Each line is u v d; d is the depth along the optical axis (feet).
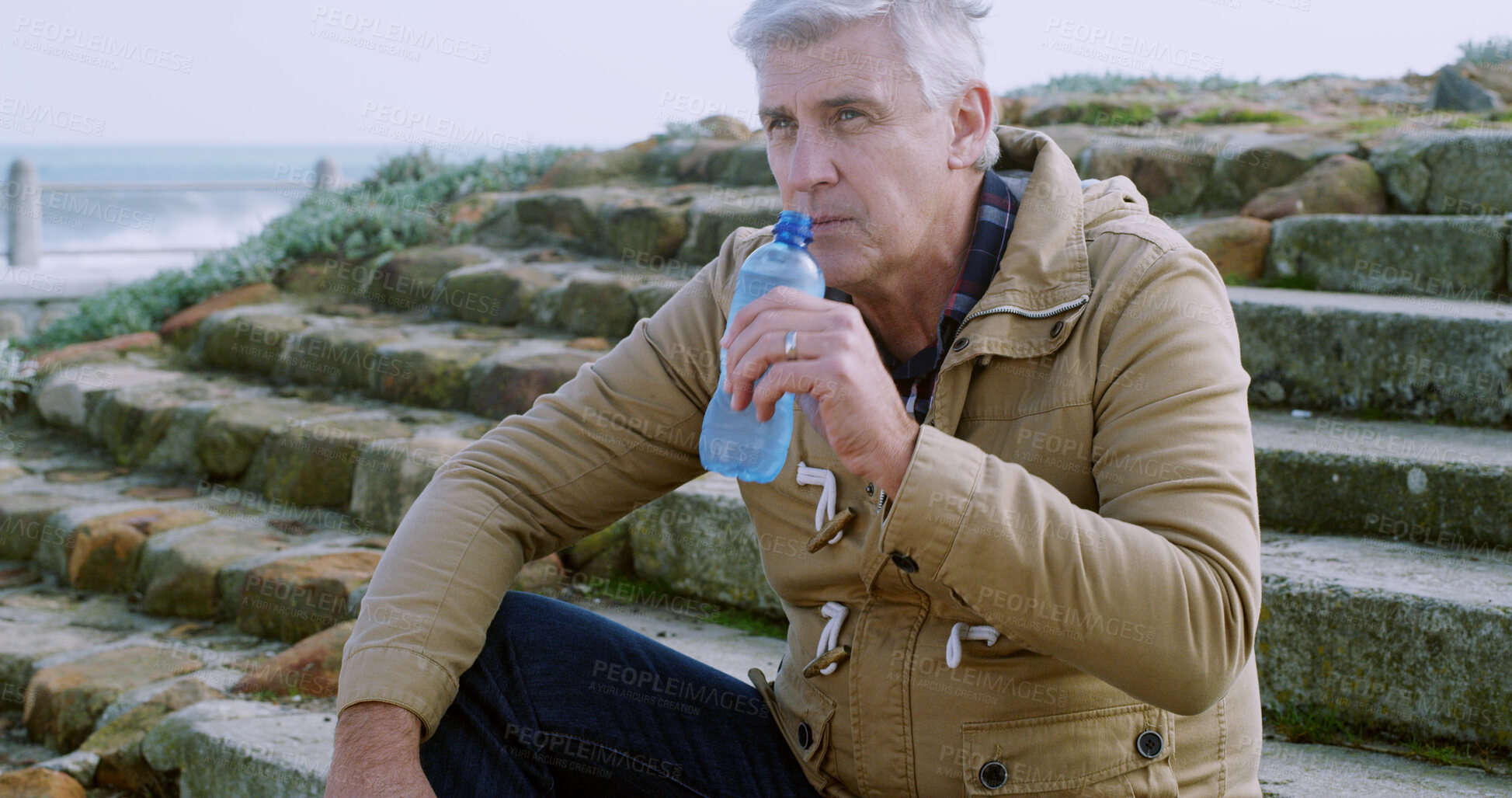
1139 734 3.92
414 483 11.28
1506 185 11.80
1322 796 5.49
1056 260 4.10
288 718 7.59
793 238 4.10
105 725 8.21
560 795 4.77
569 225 17.38
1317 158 13.05
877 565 4.08
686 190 17.74
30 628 10.34
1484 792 5.52
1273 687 6.62
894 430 3.51
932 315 4.52
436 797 4.24
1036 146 4.55
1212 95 18.02
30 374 16.14
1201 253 4.05
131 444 14.06
